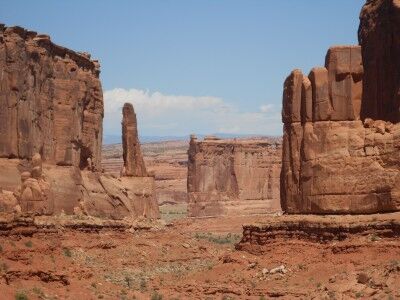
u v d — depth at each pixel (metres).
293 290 66.00
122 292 72.88
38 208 77.94
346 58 72.19
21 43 81.75
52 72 86.75
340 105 71.88
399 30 70.94
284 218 72.75
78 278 71.50
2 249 66.25
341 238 68.56
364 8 74.88
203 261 89.38
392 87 71.75
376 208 69.06
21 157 80.81
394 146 69.00
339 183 70.50
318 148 71.88
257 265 71.19
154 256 87.06
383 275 63.91
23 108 81.50
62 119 87.50
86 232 83.75
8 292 62.62
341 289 64.00
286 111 74.50
